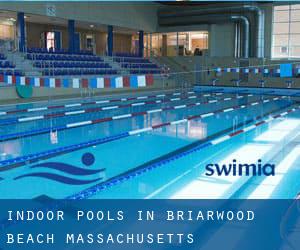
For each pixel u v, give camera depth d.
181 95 11.69
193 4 15.09
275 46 14.48
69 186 3.16
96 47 16.69
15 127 5.86
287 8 13.97
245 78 14.40
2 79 7.53
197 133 5.45
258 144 4.69
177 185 3.18
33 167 3.73
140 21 15.32
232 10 14.10
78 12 12.67
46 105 8.62
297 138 5.04
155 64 15.60
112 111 7.88
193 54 16.20
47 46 14.59
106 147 4.59
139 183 3.25
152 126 6.03
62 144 4.72
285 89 13.53
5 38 13.52
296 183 3.19
